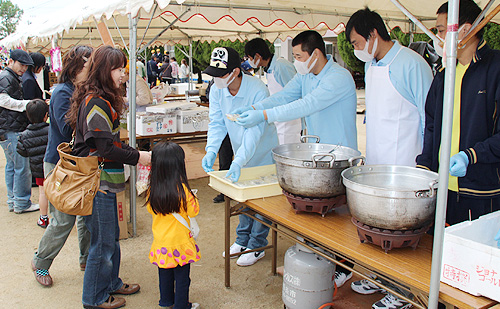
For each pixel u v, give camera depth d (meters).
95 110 2.28
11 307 2.75
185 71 14.88
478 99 1.87
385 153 2.43
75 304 2.80
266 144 3.06
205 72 2.71
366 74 2.52
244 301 2.80
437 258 1.36
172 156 2.35
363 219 1.67
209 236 3.93
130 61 3.63
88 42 8.43
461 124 1.94
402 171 1.92
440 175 1.32
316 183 1.97
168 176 2.35
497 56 1.85
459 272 1.39
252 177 2.80
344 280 2.88
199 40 9.08
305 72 2.61
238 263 3.31
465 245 1.36
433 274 1.37
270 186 2.50
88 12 3.73
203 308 2.70
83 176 2.34
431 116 2.09
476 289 1.34
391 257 1.67
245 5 4.31
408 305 2.45
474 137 1.91
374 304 2.53
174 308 2.51
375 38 2.26
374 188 1.58
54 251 2.97
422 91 2.25
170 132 4.89
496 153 1.69
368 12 2.26
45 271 3.03
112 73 2.35
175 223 2.43
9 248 3.69
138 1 2.95
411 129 2.35
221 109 3.05
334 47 16.14
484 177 1.94
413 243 1.72
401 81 2.28
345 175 1.81
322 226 2.01
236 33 7.72
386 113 2.37
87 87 2.34
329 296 2.31
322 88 2.43
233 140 3.06
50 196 2.38
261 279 3.10
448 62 1.26
